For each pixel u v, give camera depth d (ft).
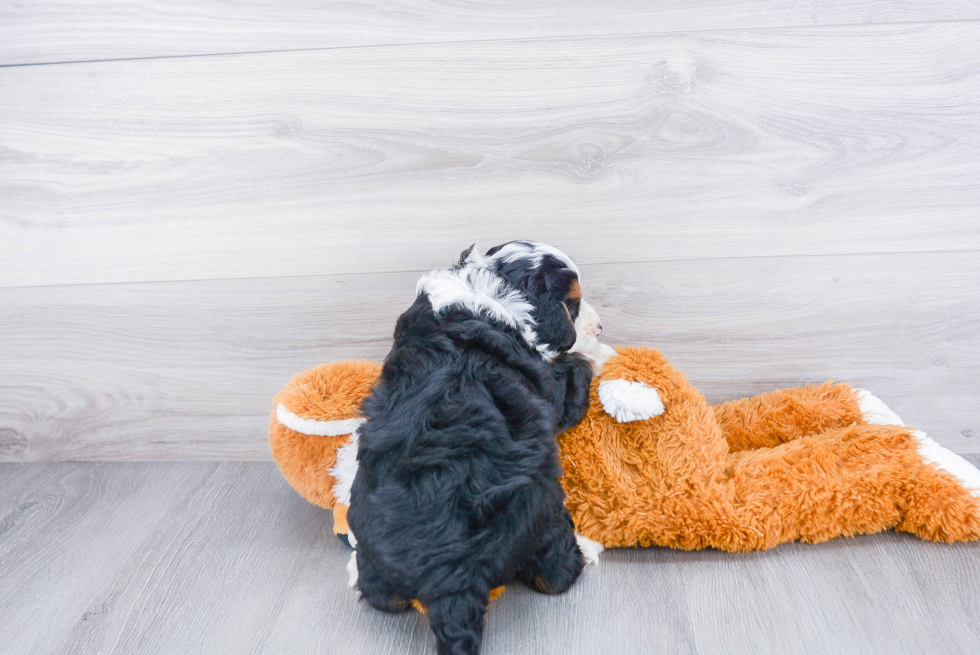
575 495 4.14
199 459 5.47
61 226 5.00
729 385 5.06
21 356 5.27
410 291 4.98
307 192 4.84
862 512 3.98
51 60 4.70
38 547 4.46
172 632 3.71
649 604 3.69
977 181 4.56
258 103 4.70
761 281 4.83
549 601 3.76
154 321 5.15
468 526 3.30
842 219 4.69
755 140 4.58
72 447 5.48
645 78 4.51
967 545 3.96
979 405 4.96
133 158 4.85
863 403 4.58
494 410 3.50
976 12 4.30
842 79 4.46
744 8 4.38
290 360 5.18
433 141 4.70
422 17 4.50
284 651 3.54
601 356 4.39
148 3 4.57
